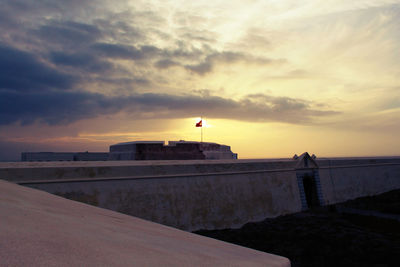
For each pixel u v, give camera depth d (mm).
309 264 8633
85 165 10219
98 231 1800
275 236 11711
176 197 12219
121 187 10836
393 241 10852
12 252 958
